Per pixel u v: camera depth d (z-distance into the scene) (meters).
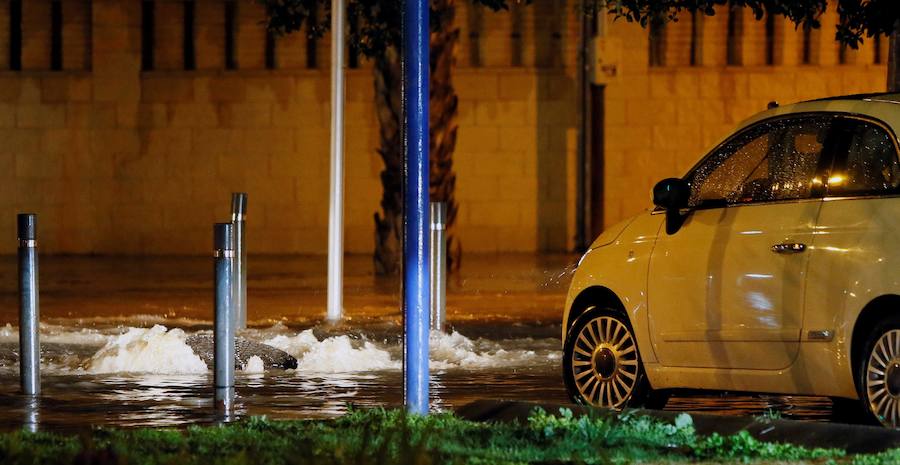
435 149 46.28
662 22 27.89
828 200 17.55
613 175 56.59
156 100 56.31
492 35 56.56
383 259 46.78
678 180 19.03
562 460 14.74
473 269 49.00
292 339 28.28
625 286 19.64
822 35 56.72
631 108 56.44
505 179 56.62
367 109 56.09
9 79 56.19
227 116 56.34
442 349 27.45
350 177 56.28
